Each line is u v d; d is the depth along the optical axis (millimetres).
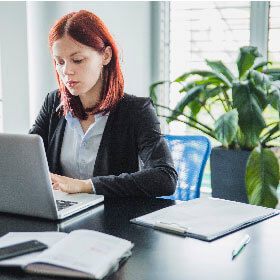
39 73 3023
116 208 1288
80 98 1636
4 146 1142
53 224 1145
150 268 864
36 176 1133
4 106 3078
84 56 1461
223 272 850
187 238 1034
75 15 1479
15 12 2959
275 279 821
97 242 895
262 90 2705
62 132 1700
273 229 1108
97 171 1623
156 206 1312
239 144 3027
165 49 3811
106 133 1630
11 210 1226
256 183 2600
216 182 3070
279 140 3152
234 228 1096
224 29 3539
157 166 1493
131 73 3506
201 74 3047
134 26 3510
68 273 801
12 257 862
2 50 3000
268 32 3424
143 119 1629
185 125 3682
